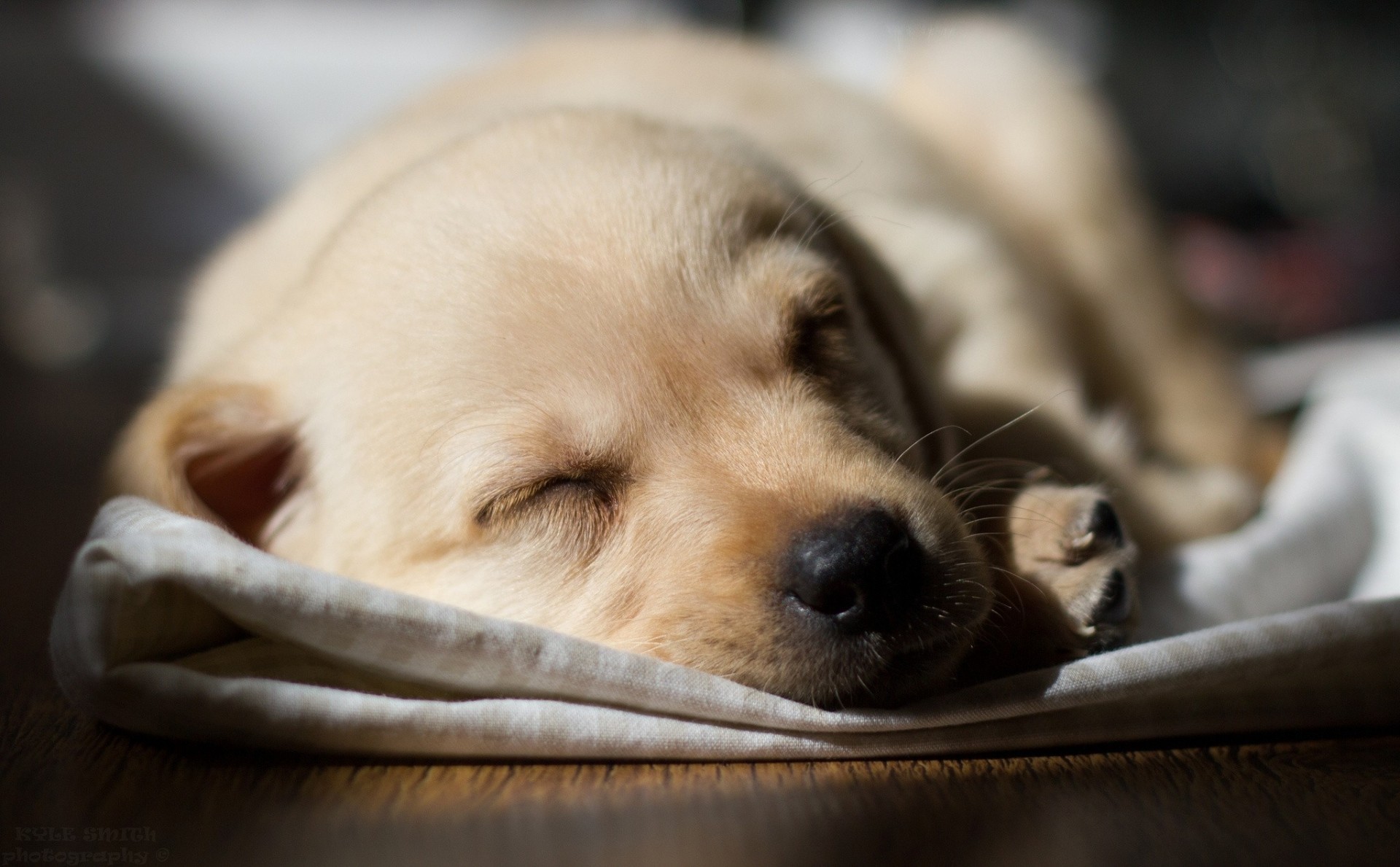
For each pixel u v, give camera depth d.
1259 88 0.94
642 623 0.24
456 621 0.21
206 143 1.02
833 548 0.23
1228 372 0.44
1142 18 0.95
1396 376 0.39
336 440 0.27
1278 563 0.29
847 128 0.41
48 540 0.41
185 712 0.21
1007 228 0.43
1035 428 0.33
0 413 0.71
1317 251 0.76
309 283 0.29
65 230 1.02
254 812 0.20
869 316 0.30
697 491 0.24
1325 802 0.20
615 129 0.29
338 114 1.03
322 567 0.27
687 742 0.21
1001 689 0.22
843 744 0.21
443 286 0.26
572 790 0.20
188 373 0.32
